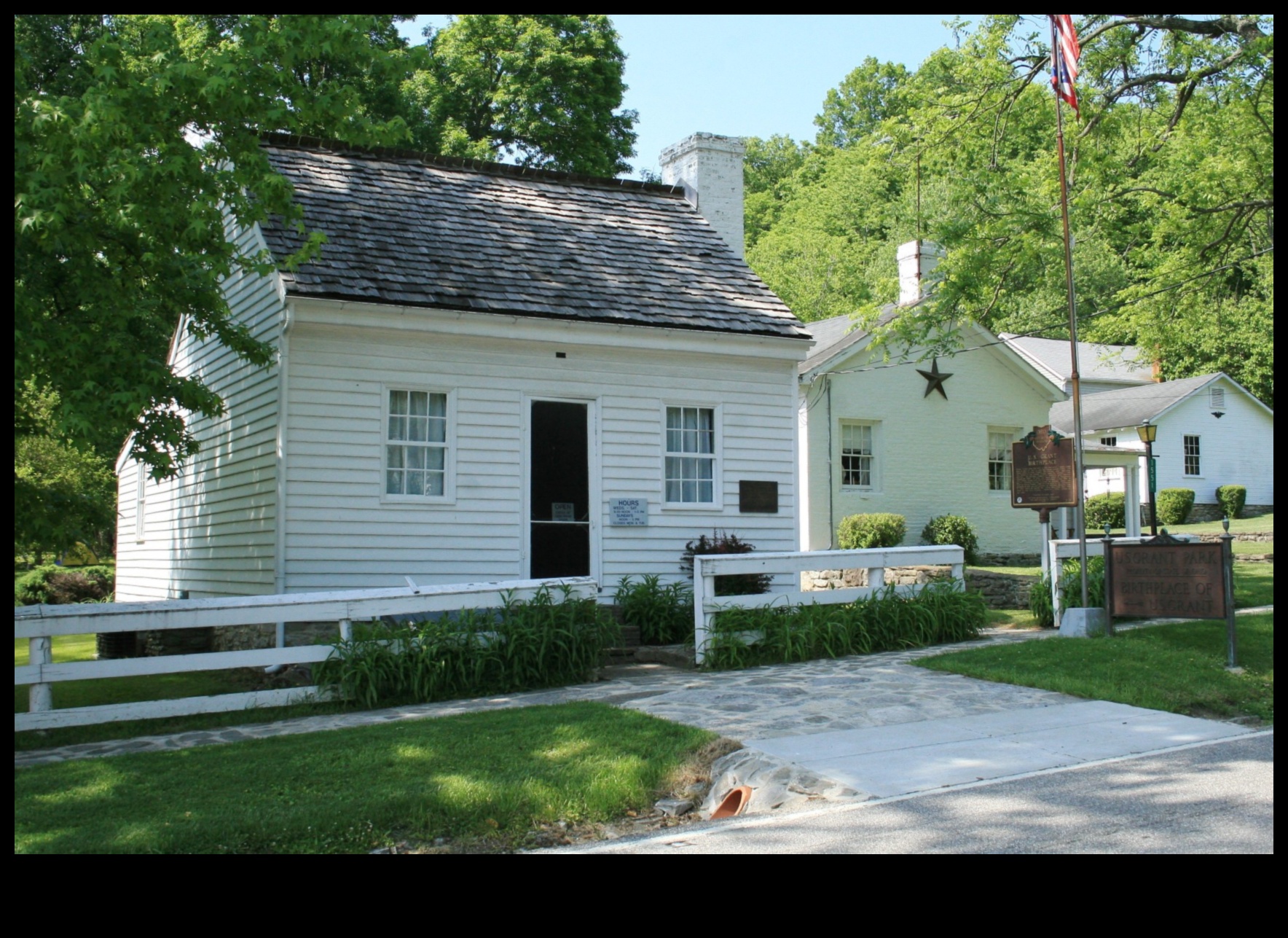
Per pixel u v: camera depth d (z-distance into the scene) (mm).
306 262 12656
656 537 14422
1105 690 9602
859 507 21828
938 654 11773
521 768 7051
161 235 9984
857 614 12500
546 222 15648
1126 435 35469
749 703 9281
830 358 21359
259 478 12984
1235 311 25172
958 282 19094
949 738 8094
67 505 10875
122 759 7496
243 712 9359
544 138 31797
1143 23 17750
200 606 9352
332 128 10633
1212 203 20016
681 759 7465
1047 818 6066
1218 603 11047
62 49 20969
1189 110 20172
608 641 11320
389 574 12773
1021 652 11211
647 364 14500
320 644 9773
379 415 12836
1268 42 16766
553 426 13992
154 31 9945
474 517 13297
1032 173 19641
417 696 9797
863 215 50562
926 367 22859
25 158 8945
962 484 23188
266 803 6340
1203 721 8844
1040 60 18781
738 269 16219
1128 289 21719
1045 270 21031
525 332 13453
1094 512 33625
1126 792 6617
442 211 14859
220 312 11367
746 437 15125
